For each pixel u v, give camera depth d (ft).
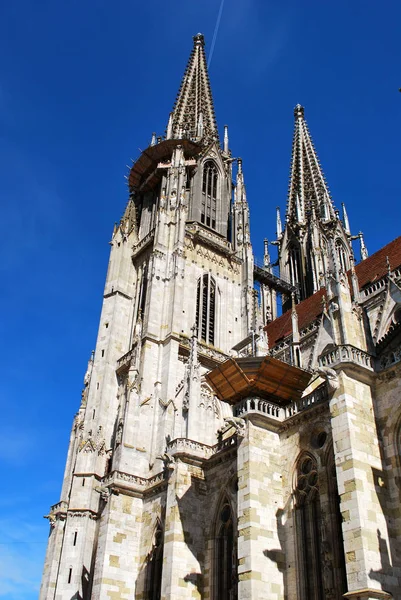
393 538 104.99
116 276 269.03
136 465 194.59
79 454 213.25
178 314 233.76
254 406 139.54
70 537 195.52
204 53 384.06
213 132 344.08
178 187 278.05
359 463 108.88
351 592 97.45
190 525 156.76
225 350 250.37
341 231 334.85
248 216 297.94
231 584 143.54
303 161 375.45
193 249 267.18
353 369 119.75
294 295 330.13
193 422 180.75
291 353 191.42
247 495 128.26
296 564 122.42
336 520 118.52
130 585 172.24
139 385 211.82
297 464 133.08
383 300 178.81
